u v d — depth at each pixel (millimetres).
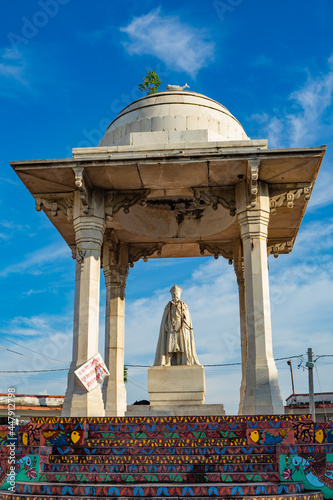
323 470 10484
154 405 16375
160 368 16719
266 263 15664
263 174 15680
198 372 16578
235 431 11922
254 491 9758
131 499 9469
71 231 19422
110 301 19531
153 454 11406
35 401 27172
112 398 18094
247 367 14727
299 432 11578
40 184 16203
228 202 16516
